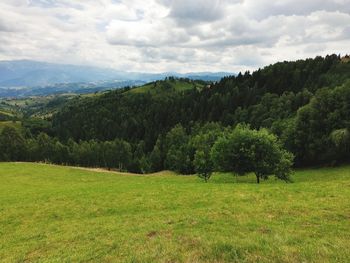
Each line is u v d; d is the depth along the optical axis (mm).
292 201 22594
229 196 26844
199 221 18188
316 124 77312
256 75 186500
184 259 12203
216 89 194625
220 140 56688
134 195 31391
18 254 16297
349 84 78750
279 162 53656
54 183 64688
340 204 20344
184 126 167250
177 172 106188
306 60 184250
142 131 184125
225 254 12250
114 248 14930
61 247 16547
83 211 26578
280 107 124500
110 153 137125
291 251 12188
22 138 146625
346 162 73500
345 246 12648
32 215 26609
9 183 63938
